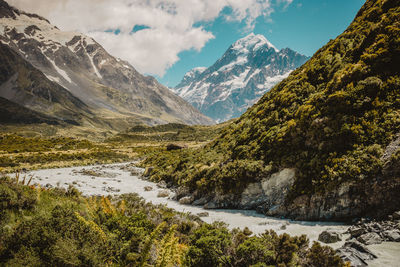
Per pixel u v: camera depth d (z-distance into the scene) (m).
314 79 39.41
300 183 25.12
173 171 52.53
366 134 23.00
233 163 33.78
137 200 32.56
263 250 10.44
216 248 10.87
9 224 9.76
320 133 26.25
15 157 85.25
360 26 39.31
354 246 13.40
